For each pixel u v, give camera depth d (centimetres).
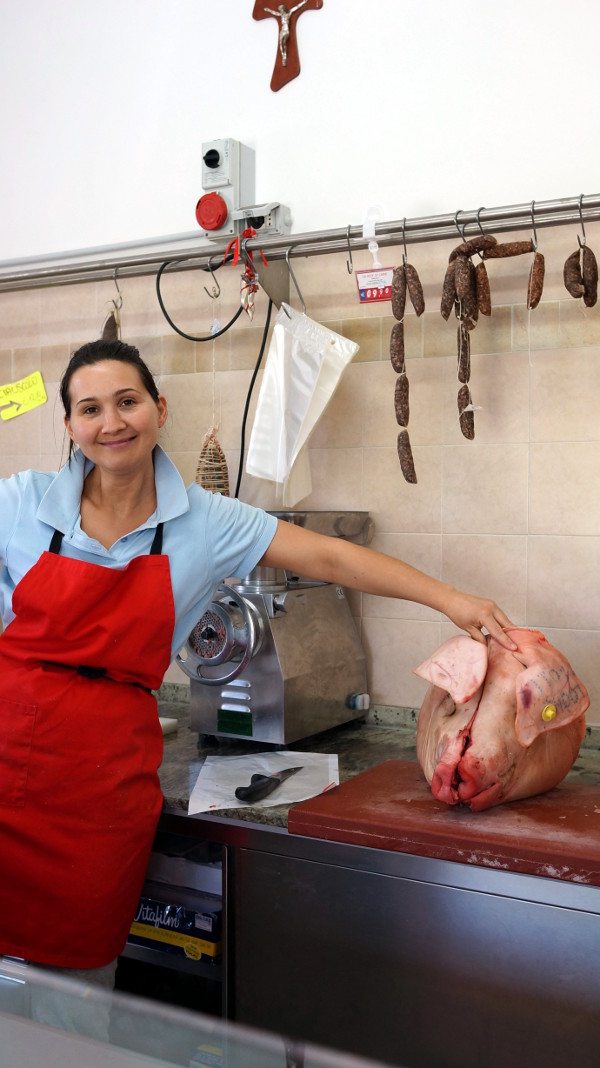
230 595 185
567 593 195
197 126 235
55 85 254
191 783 169
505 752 147
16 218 262
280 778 167
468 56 202
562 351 194
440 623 209
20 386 261
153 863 186
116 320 232
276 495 221
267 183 226
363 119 214
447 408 206
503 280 199
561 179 194
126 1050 58
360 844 144
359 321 216
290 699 186
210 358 235
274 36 224
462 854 135
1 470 266
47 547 151
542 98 195
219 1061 58
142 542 156
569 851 129
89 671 149
